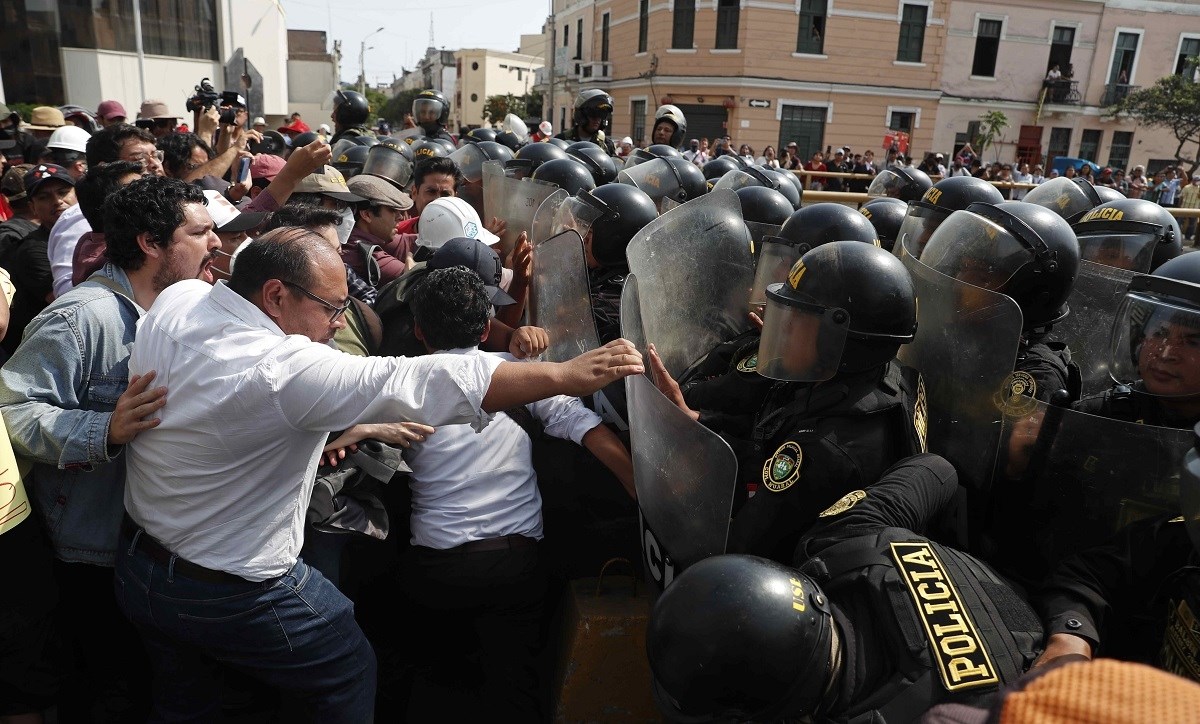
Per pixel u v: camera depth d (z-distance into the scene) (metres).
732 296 2.83
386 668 2.61
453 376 1.62
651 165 4.39
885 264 1.82
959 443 2.01
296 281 1.68
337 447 2.18
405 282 2.86
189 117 22.89
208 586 1.75
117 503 2.00
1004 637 1.34
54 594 2.03
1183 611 1.39
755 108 26.11
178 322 1.70
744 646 1.23
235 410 1.62
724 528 1.60
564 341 2.49
